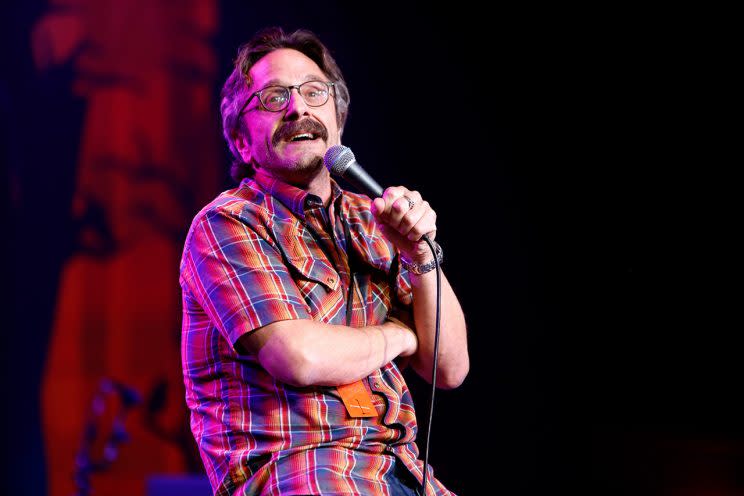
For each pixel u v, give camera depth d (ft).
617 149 43.50
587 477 44.39
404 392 14.17
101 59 51.96
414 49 47.93
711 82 40.16
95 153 51.93
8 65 50.78
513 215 46.16
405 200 13.05
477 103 46.91
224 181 53.06
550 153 45.34
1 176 50.44
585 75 43.88
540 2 44.50
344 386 12.92
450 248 46.88
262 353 12.42
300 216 14.02
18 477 49.93
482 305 46.21
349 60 48.65
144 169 52.49
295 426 12.48
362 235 14.64
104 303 51.93
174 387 51.98
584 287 44.88
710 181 41.14
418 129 47.80
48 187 51.44
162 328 52.47
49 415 50.80
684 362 43.24
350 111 48.39
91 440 47.60
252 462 12.47
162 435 51.11
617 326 44.39
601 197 44.14
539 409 45.32
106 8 51.96
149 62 52.19
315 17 49.39
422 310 14.23
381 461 12.73
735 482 40.68
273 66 14.84
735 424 42.29
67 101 51.60
